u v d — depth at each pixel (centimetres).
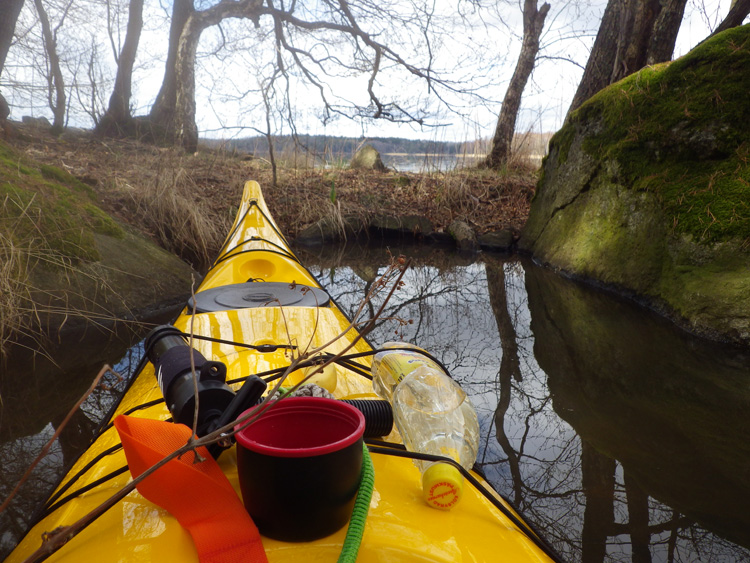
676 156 512
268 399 87
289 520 81
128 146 1197
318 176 1092
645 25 720
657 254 493
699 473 208
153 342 129
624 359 348
